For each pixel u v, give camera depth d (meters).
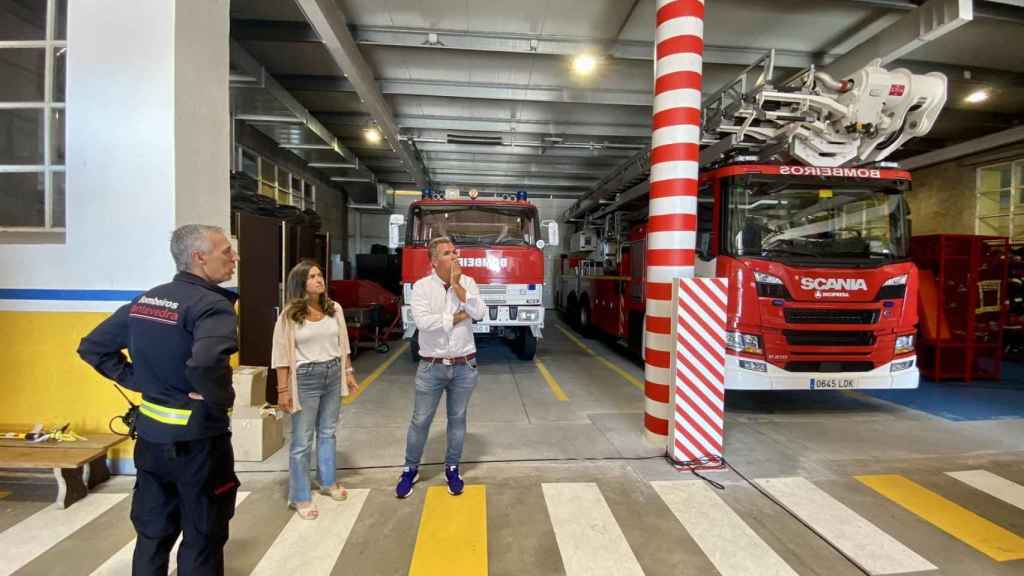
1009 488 3.84
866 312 5.26
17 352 3.92
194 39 4.03
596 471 4.08
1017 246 9.52
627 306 8.37
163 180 3.83
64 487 3.40
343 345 3.53
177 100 3.85
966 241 7.52
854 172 5.46
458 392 3.55
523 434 4.94
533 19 6.79
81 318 3.90
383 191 18.52
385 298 11.08
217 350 1.94
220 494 2.13
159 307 2.04
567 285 14.13
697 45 4.40
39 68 5.52
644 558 2.90
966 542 3.09
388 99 9.88
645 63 8.01
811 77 5.56
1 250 3.88
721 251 5.48
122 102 3.83
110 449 3.94
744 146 6.21
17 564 2.77
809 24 6.72
